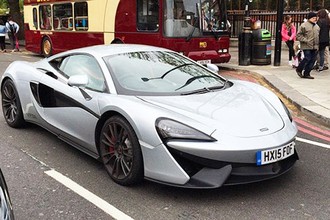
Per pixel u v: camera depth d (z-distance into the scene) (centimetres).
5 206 221
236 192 397
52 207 372
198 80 481
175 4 1083
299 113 753
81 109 458
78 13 1402
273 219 349
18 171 454
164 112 383
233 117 393
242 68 1235
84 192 401
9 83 605
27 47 1775
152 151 372
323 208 368
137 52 507
